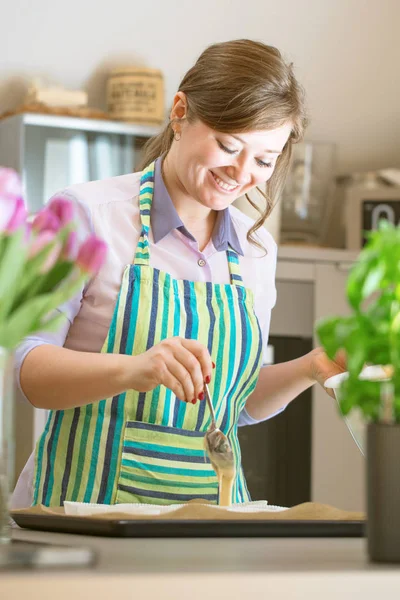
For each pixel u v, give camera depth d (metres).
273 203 2.21
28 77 3.78
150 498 1.92
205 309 2.07
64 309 1.91
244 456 3.68
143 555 0.96
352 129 4.35
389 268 0.93
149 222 2.06
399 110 4.38
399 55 4.36
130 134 3.54
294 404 3.77
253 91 1.83
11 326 0.86
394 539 0.90
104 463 1.92
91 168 3.47
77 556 0.85
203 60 1.93
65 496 1.92
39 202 3.40
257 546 1.09
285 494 3.74
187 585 0.77
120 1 3.88
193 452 1.96
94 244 0.88
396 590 0.82
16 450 3.35
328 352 0.97
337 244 4.32
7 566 0.83
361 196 4.04
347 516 1.33
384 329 0.94
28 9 3.76
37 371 1.75
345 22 4.26
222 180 1.92
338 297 3.82
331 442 3.79
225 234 2.14
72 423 1.94
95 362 1.71
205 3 4.01
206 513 1.28
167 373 1.65
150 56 3.96
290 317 3.76
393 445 0.91
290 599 0.79
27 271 0.88
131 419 1.94
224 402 2.07
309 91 4.25
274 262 2.26
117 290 2.00
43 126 3.41
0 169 0.85
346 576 0.81
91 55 3.86
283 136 1.91
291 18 4.17
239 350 2.09
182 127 1.98
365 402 0.95
